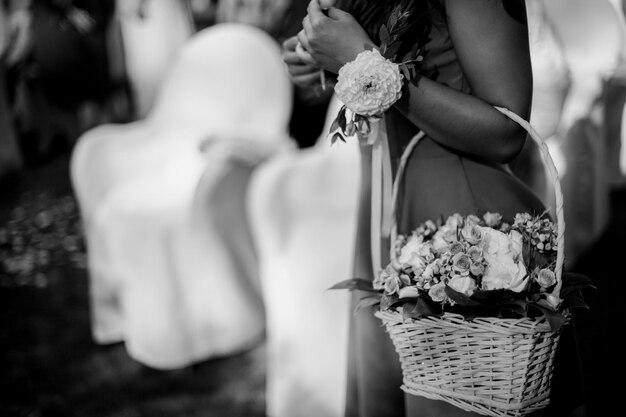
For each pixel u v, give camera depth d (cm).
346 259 259
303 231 264
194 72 345
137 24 629
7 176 663
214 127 337
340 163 267
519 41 146
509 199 165
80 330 385
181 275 315
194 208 313
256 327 328
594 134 352
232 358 337
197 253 316
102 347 362
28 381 334
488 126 145
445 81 158
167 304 313
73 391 322
